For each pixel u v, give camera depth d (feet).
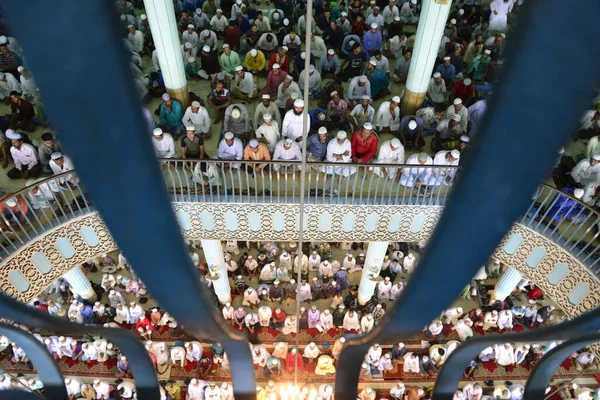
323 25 49.60
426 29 37.88
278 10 50.90
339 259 61.21
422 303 4.39
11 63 43.96
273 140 40.93
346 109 42.55
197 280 4.28
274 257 59.62
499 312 55.11
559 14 2.67
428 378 52.34
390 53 49.47
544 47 2.75
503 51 3.03
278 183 38.37
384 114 42.63
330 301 58.08
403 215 40.19
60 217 39.27
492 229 3.53
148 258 3.76
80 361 52.75
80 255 41.16
